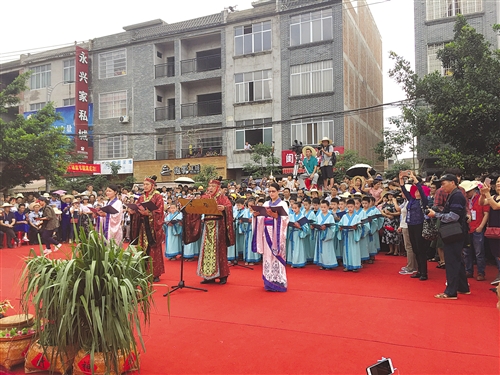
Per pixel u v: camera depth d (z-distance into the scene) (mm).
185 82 27312
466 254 7879
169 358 4199
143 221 7738
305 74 23938
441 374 3773
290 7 24312
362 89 27578
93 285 3607
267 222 7117
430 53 19969
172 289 7168
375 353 4262
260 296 6680
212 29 26391
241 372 3867
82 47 29938
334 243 9266
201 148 26062
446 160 11414
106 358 3529
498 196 7441
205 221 7719
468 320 5270
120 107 28844
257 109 25016
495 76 10953
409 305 6004
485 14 19094
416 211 7656
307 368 3930
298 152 14766
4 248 13727
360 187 12477
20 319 4273
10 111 31656
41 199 13609
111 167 27484
